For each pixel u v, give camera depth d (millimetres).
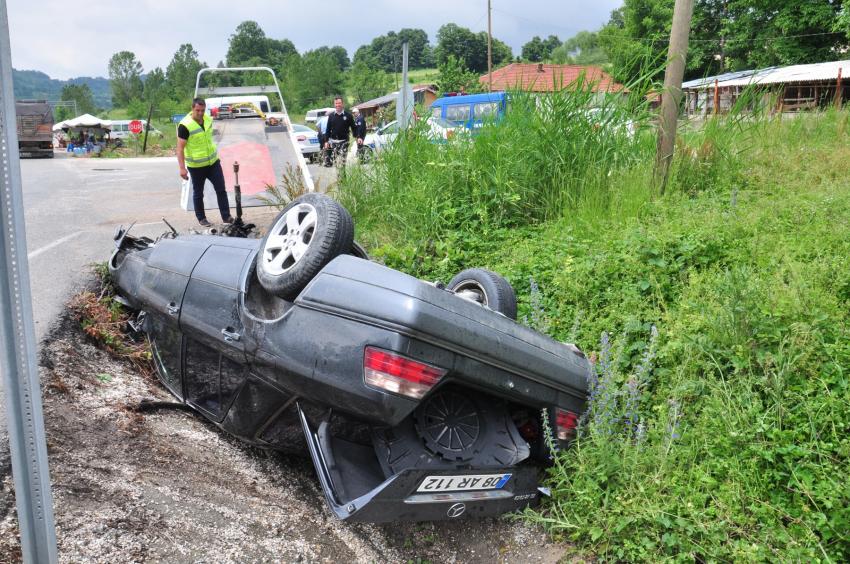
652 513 3502
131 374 5246
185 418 4672
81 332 5449
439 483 3312
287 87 97688
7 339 2148
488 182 8289
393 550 3719
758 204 7164
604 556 3545
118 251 6664
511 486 3596
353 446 3578
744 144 9758
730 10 41812
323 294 3438
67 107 129000
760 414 3896
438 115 9812
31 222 10148
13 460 2203
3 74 2033
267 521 3676
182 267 4609
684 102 9906
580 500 3721
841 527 3238
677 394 4270
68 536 3006
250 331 3773
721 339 4508
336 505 3203
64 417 4004
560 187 8094
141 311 5980
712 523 3420
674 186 8250
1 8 2016
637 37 48281
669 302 5469
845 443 3512
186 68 148375
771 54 38531
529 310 5762
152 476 3727
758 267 5531
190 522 3420
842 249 5684
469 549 3785
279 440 4020
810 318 4375
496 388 3510
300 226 3887
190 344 4621
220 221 10516
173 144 52875
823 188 7887
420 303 3221
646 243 5965
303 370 3393
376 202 8859
